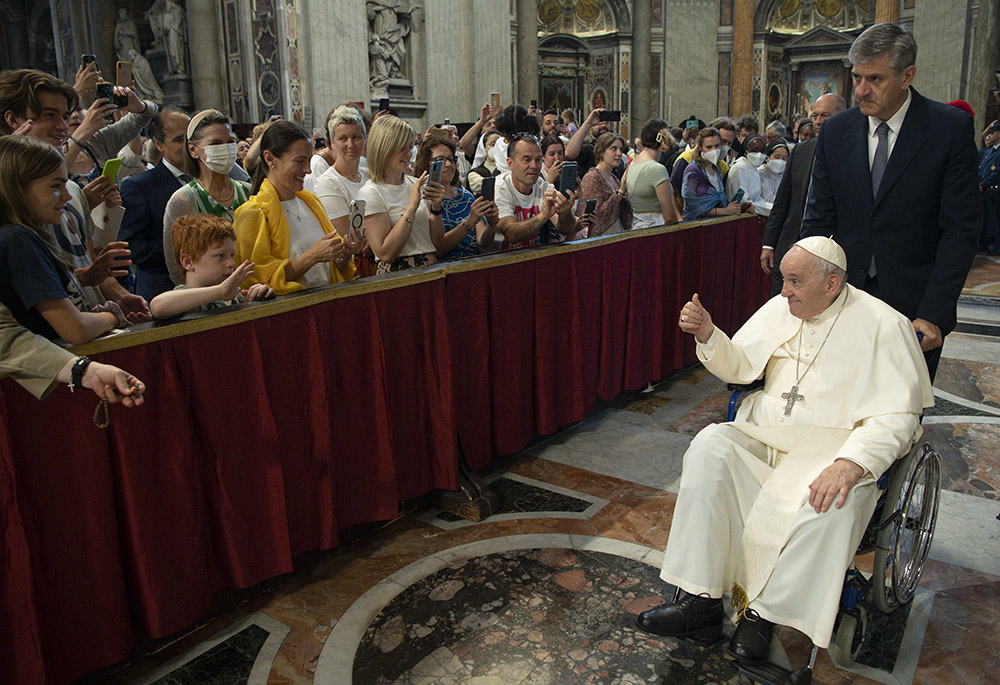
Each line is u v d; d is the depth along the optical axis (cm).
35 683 203
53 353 188
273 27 1053
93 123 296
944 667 234
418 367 320
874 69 266
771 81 2016
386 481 306
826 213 308
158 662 238
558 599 270
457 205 382
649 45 1953
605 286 424
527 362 380
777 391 255
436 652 242
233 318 242
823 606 209
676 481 364
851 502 208
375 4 1147
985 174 1016
